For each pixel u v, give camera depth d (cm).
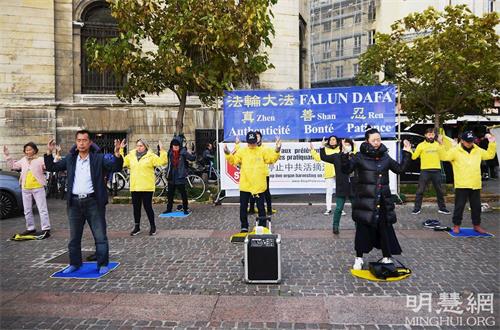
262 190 845
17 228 974
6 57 1694
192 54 1261
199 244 789
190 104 1873
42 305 509
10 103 1695
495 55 1248
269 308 493
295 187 1226
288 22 2006
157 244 793
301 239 814
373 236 625
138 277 608
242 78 1362
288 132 1207
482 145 1095
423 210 1116
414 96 1387
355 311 483
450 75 1261
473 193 839
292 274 612
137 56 1225
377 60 1402
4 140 1691
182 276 610
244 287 564
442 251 724
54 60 1755
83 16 1817
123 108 1822
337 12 3659
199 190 1356
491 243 774
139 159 864
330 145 948
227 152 841
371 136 616
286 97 1203
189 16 1146
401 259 679
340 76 3644
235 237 820
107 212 1152
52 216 1122
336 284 570
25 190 866
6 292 554
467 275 600
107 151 1812
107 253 644
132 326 451
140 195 868
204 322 459
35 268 658
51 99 1744
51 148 688
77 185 633
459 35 1237
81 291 555
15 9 1698
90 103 1788
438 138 862
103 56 1219
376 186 609
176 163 1082
